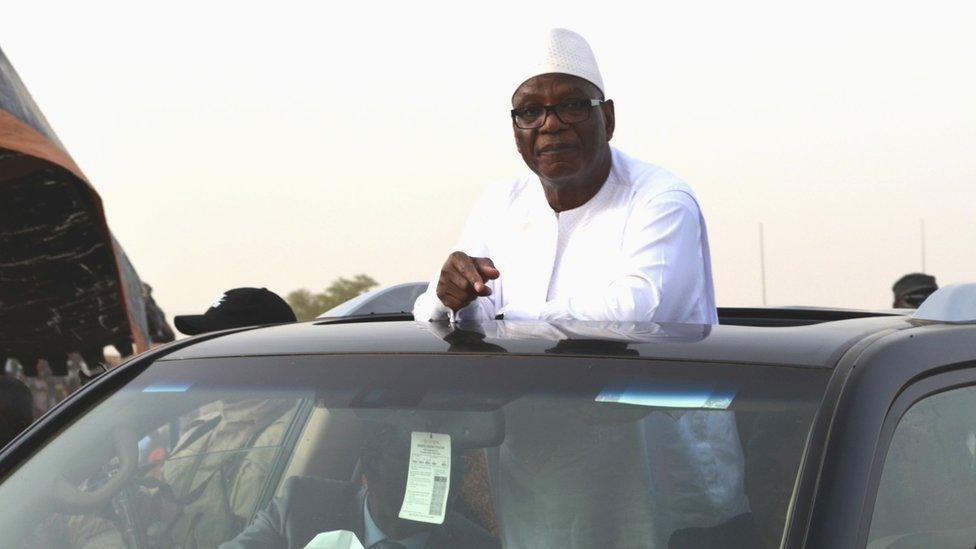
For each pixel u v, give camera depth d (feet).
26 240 29.71
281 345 8.96
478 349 8.29
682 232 10.93
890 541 6.97
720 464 7.14
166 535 8.43
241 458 8.57
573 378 7.82
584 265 11.27
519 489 7.73
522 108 11.02
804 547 6.37
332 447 8.16
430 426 7.89
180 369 8.93
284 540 8.38
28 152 26.76
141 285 33.68
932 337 8.20
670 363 7.72
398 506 7.98
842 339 7.82
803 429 6.96
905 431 7.41
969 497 8.19
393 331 8.97
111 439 8.52
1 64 28.04
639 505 7.42
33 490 8.31
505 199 11.82
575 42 10.94
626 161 11.34
